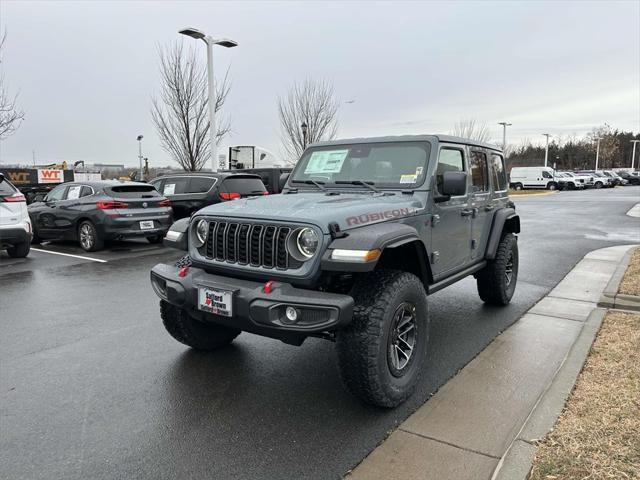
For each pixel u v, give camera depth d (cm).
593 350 406
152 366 410
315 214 313
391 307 314
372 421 318
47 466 271
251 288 312
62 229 1080
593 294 639
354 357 307
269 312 296
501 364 407
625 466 246
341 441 294
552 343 457
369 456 278
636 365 371
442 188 387
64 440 297
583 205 2466
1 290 682
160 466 271
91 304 607
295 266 311
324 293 296
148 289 688
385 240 306
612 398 318
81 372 398
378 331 306
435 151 412
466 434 300
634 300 564
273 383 376
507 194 602
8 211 896
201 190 1110
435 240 410
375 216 338
